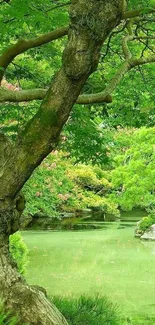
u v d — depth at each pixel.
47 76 10.72
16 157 5.61
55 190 22.72
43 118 5.47
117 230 26.88
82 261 17.53
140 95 10.45
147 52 10.59
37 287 6.11
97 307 7.57
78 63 5.21
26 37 8.89
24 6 6.86
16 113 9.32
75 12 5.12
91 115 10.34
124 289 13.27
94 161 9.95
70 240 22.81
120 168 24.86
